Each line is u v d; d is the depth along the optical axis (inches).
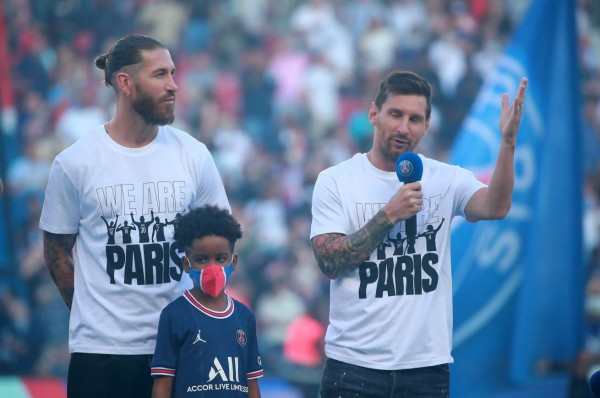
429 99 343.3
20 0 1246.9
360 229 334.0
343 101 1212.5
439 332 338.0
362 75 1231.5
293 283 967.0
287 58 1257.4
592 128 1094.4
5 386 658.2
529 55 524.1
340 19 1284.4
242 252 1016.2
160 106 328.5
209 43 1280.8
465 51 1218.6
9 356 807.7
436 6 1277.1
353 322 339.0
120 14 1290.6
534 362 509.7
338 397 339.3
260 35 1289.4
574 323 514.0
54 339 818.2
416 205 329.1
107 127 337.4
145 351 325.7
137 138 334.0
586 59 1222.9
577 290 515.2
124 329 325.1
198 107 1194.0
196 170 339.0
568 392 506.6
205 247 314.7
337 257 335.3
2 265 823.7
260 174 1096.8
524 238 510.0
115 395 325.7
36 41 1228.5
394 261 338.6
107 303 326.0
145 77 327.3
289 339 796.0
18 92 1166.3
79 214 334.0
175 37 1285.7
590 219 993.5
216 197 346.3
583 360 510.3
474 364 503.2
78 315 330.0
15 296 828.6
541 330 511.2
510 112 328.2
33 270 844.0
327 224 344.2
